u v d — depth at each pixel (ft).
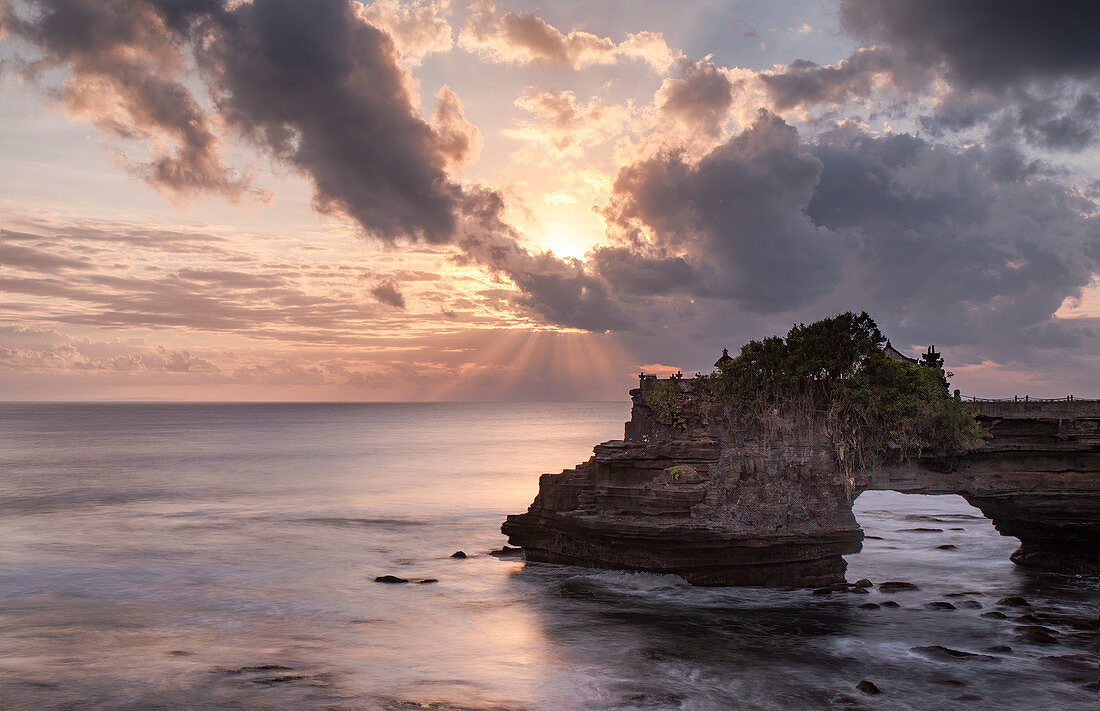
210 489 338.75
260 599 153.07
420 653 120.06
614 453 163.84
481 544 211.82
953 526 241.35
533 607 145.69
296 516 262.06
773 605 145.59
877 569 178.81
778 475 156.87
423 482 366.63
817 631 130.31
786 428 159.74
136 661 115.34
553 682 107.34
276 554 197.77
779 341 169.58
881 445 162.71
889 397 164.04
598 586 160.66
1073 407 166.09
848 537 158.30
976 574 173.58
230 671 110.83
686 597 151.53
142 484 357.61
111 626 134.21
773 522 153.89
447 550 203.00
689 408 166.81
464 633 130.52
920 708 98.22
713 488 155.02
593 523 162.40
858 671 111.65
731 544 152.46
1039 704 99.50
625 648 122.42
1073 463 165.48
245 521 251.19
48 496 313.73
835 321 168.76
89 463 470.80
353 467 444.96
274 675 109.29
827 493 158.92
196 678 107.96
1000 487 165.58
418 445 649.61
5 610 144.56
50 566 182.80
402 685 105.91
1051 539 174.19
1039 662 114.52
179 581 168.55
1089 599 151.33
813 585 159.33
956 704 99.45
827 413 163.22
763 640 125.70
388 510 275.39
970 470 167.02
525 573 173.68
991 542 212.84
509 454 547.08
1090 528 164.66
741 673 110.93
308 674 109.81
